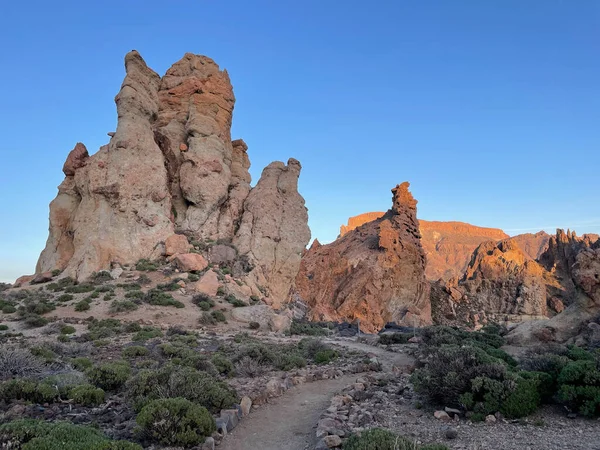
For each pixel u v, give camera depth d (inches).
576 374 395.9
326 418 388.5
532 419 374.9
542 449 297.1
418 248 3452.3
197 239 2037.4
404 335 1264.8
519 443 313.0
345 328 2073.1
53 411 386.9
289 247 2202.3
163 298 1471.5
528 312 3440.0
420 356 777.6
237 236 2144.4
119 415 390.0
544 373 424.8
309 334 1566.2
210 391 431.5
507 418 379.2
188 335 1125.7
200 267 1793.8
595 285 885.8
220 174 2212.1
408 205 3673.7
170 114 2330.2
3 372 512.7
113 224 1798.7
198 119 2262.6
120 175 1855.3
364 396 490.6
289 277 2165.4
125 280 1621.6
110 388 503.5
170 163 2181.3
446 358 452.8
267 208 2246.6
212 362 669.9
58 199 2015.3
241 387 546.6
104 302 1409.9
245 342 1056.2
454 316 3481.8
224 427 378.6
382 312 2920.8
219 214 2233.0
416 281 3260.3
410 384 532.4
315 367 751.7
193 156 2170.3
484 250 4448.8
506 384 393.4
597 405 370.9
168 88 2361.0
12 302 1387.8
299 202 2400.3
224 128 2393.0
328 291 2982.3
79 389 430.0
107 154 1913.1
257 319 1492.4
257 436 378.3
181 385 424.5
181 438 322.7
